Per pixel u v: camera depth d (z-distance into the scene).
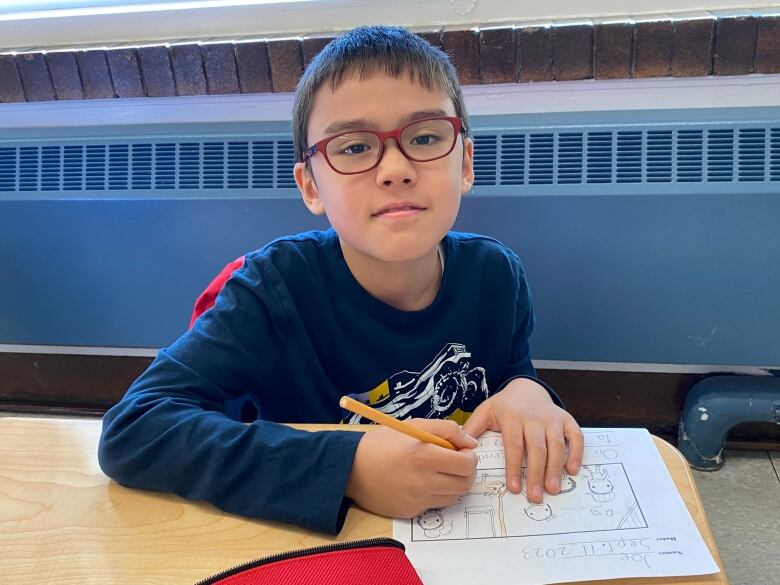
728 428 1.43
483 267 0.92
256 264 0.83
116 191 1.41
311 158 0.78
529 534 0.52
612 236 1.31
